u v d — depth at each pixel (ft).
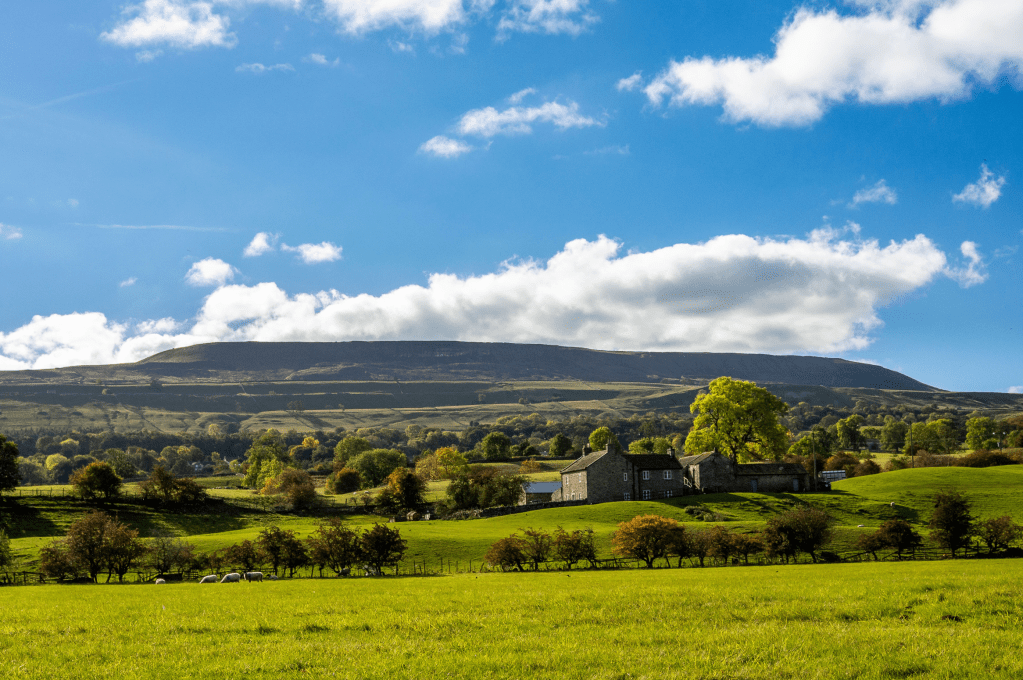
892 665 71.26
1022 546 281.54
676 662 74.18
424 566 275.18
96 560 257.14
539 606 112.16
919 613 95.91
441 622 97.66
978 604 100.27
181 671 74.49
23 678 73.05
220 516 459.32
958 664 71.20
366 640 88.48
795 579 167.53
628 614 100.78
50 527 404.77
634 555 264.31
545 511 416.46
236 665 75.82
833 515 387.34
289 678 71.51
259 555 267.59
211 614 110.11
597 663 74.54
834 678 68.85
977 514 366.02
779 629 87.61
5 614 115.34
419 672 71.97
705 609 104.01
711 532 273.75
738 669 71.72
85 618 108.47
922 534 333.42
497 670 72.59
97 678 72.74
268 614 109.09
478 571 261.03
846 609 99.66
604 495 457.27
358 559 266.57
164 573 269.44
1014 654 74.23
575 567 264.72
